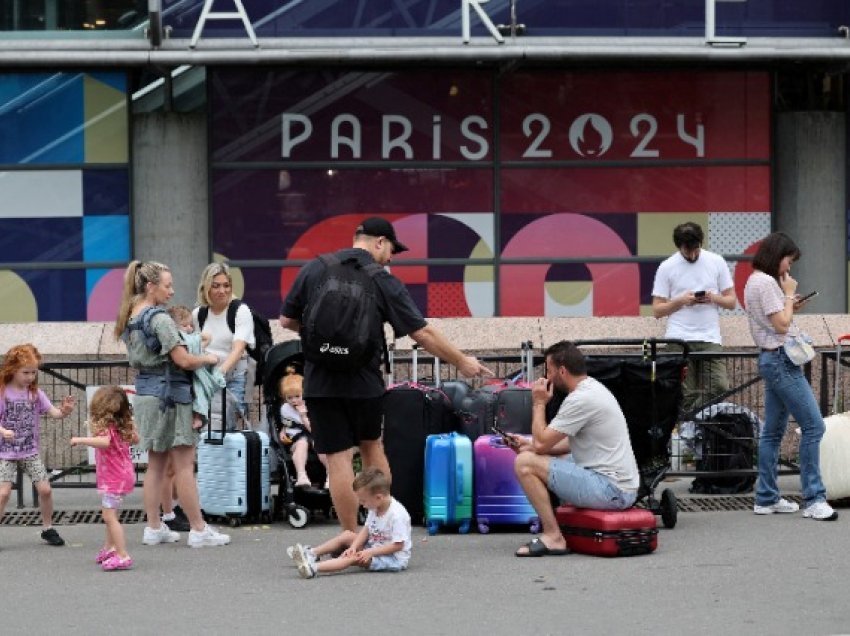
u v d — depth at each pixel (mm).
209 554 12797
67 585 11562
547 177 22281
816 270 22719
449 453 13523
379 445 12391
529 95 22188
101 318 22094
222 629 9992
